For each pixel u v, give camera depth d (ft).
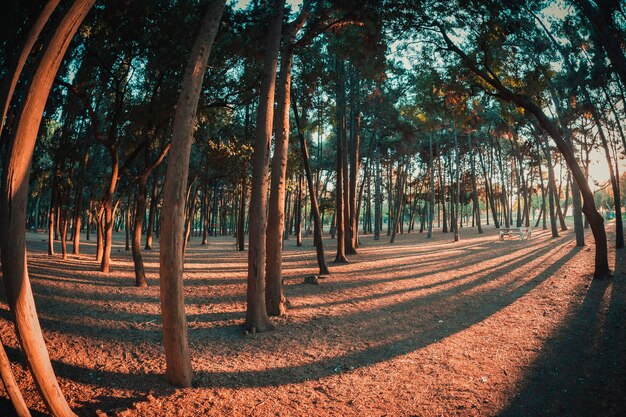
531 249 62.28
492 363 17.69
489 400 14.33
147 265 53.88
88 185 75.15
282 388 15.90
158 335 21.81
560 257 48.29
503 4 31.19
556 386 14.94
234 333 23.03
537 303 27.58
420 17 32.07
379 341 21.62
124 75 39.29
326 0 31.91
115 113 38.93
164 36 33.45
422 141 114.21
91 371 16.55
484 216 298.15
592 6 22.15
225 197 151.84
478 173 146.00
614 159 53.06
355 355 19.58
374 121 72.13
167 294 15.47
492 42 33.17
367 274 45.24
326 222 251.80
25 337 10.78
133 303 28.91
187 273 46.39
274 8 26.30
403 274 44.96
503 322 23.93
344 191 69.00
